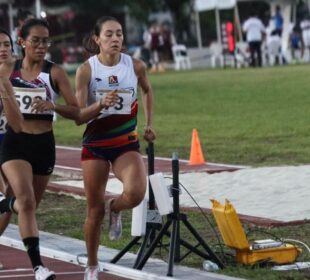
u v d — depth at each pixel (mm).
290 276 16250
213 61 88438
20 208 15852
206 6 87750
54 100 16219
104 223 22188
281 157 33062
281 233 20047
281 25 82750
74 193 26312
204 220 21703
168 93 58875
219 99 54312
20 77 16000
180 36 111062
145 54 91250
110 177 28281
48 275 15641
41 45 15891
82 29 104750
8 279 16938
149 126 16891
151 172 17516
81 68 16141
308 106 48812
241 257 17000
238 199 24422
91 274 16266
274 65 80188
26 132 16062
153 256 18234
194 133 32062
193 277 16375
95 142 16000
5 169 16094
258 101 52281
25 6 95438
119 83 16109
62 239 20641
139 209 17172
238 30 84375
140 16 111562
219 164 31703
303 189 25453
